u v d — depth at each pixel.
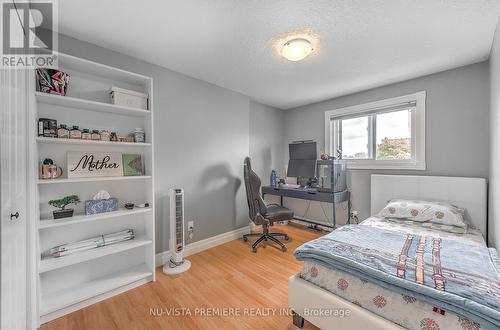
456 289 1.00
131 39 1.87
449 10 1.49
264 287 1.95
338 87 3.02
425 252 1.43
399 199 2.68
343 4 1.44
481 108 2.27
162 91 2.40
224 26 1.69
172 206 2.27
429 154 2.60
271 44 1.95
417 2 1.42
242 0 1.41
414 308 1.06
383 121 3.03
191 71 2.52
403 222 2.37
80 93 1.87
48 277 1.70
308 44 1.83
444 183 2.43
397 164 2.84
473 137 2.32
